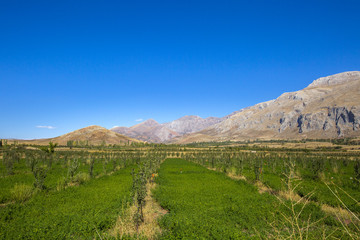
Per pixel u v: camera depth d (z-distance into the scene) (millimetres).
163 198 15547
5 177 25250
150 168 24938
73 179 23781
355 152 94062
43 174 18641
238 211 12227
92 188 19641
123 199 14086
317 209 12258
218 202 14602
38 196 15680
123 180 24891
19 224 9898
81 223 9836
